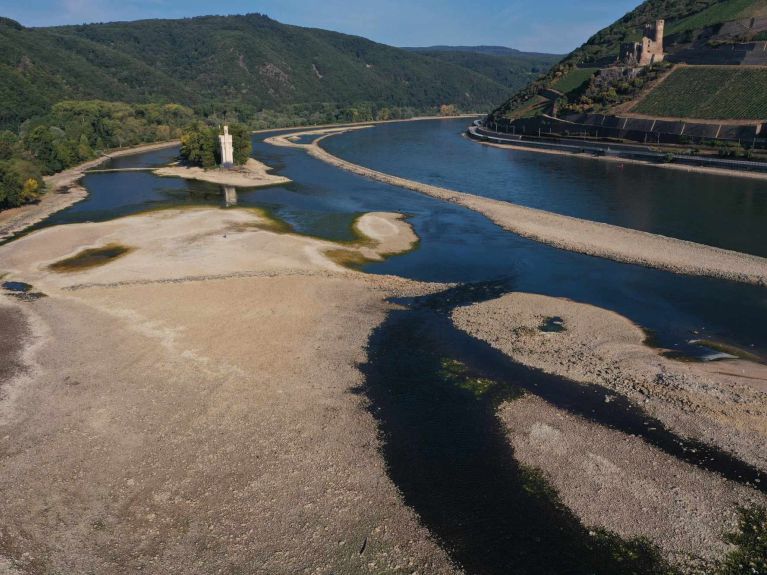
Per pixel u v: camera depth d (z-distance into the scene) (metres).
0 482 30.47
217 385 39.22
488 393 38.47
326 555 26.20
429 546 26.67
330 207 92.00
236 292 54.78
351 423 35.38
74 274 60.22
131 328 47.47
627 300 53.94
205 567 25.56
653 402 36.72
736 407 35.84
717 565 25.31
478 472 31.23
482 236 75.25
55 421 35.41
